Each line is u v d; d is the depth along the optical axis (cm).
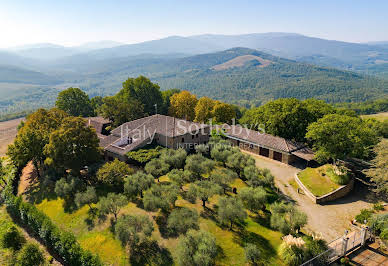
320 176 4150
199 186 3428
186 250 2353
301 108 5597
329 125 4078
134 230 2762
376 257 2284
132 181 3675
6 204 4041
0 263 2877
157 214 3272
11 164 5350
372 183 4141
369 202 3644
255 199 3212
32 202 4125
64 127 4281
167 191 3356
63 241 2725
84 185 4031
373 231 2616
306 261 2334
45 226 3022
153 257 2620
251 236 2858
